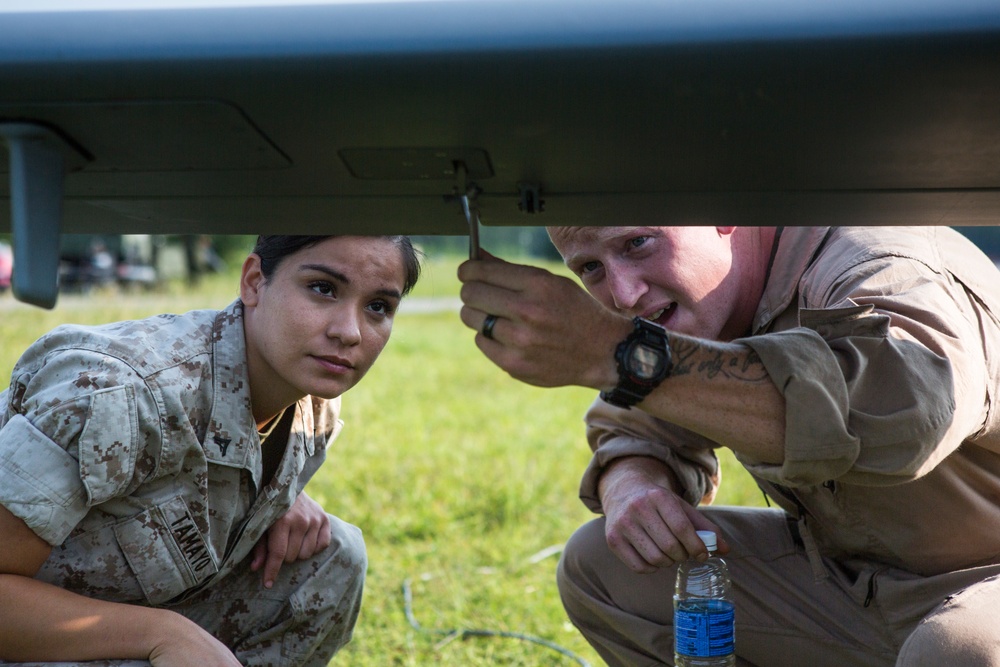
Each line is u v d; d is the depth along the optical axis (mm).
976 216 1338
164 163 1238
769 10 1039
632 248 1827
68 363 1562
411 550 3312
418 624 2688
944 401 1391
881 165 1190
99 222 1463
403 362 8438
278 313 1646
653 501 1833
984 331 1579
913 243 1675
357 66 1062
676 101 1082
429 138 1159
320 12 1076
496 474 4254
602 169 1221
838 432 1349
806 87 1057
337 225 1435
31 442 1503
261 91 1083
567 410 6199
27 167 1156
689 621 1725
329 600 2008
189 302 11719
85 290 14438
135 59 1066
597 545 2033
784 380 1354
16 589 1516
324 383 1657
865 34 1017
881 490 1710
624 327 1364
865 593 1818
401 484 4117
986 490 1681
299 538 1973
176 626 1578
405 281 1711
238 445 1700
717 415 1379
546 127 1131
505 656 2469
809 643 1896
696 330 1865
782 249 1857
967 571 1691
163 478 1648
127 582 1668
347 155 1205
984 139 1122
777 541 1973
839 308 1436
